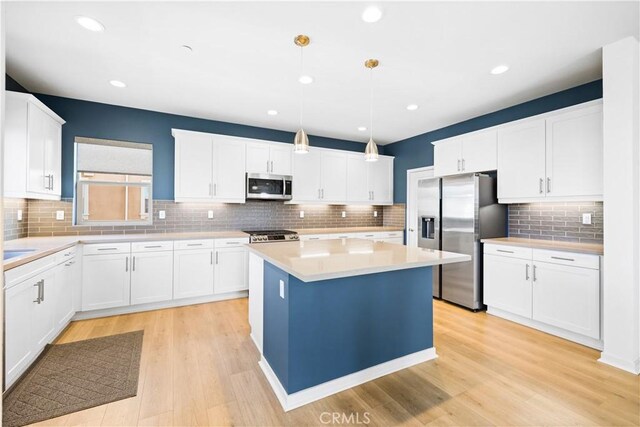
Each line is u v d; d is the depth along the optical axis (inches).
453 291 150.6
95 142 145.0
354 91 130.8
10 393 78.0
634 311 89.0
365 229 200.7
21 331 82.9
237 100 141.6
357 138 213.8
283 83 123.0
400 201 219.9
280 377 79.2
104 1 75.4
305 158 190.2
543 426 67.9
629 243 89.5
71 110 140.3
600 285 101.0
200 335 113.8
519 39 91.2
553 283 113.1
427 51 98.2
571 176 114.3
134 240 134.4
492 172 148.6
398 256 85.9
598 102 106.6
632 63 88.4
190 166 156.9
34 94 133.5
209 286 151.1
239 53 100.0
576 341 108.7
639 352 91.0
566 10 78.1
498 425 68.4
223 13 80.1
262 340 93.5
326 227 212.4
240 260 158.2
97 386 81.4
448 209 153.4
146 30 87.6
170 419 70.1
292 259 80.6
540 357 98.2
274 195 176.2
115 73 114.6
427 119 168.7
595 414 71.5
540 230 138.6
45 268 96.1
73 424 68.2
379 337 89.3
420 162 203.0
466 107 149.1
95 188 147.1
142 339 109.7
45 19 82.4
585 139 110.7
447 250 153.6
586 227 123.6
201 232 166.9
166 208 160.9
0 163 34.8
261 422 69.6
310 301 78.4
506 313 131.8
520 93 131.7
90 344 105.3
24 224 129.6
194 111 157.2
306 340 77.6
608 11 78.2
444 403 76.0
